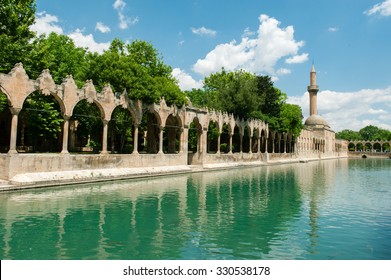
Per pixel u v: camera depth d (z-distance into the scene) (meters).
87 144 57.31
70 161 27.11
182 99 41.75
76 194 22.39
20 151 44.41
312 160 102.19
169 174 37.75
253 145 73.06
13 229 14.05
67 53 44.75
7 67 28.66
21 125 47.53
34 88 25.23
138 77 35.44
